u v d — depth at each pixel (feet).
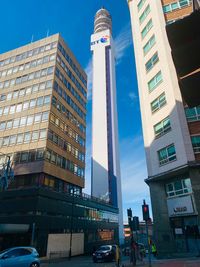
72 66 168.76
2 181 106.83
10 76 151.64
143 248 88.63
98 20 364.79
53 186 121.19
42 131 123.03
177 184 71.05
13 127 131.44
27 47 158.40
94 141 264.52
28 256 54.80
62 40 157.38
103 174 244.83
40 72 143.13
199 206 60.54
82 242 130.82
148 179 77.66
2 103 142.82
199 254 58.34
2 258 50.62
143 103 90.02
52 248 102.94
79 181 150.00
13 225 94.99
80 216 134.92
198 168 64.08
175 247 66.49
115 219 196.65
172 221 70.54
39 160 116.16
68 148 142.61
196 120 69.77
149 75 90.12
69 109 152.76
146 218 48.16
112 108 281.33
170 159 72.74
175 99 74.33
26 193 102.58
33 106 132.87
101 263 77.61
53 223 107.14
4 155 124.98
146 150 83.25
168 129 75.77
